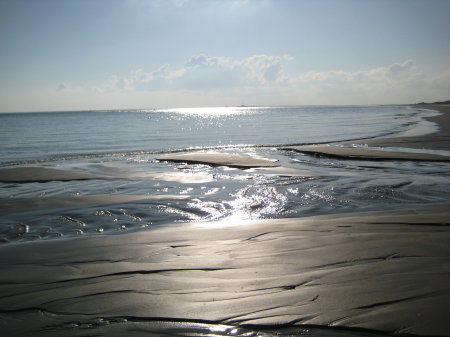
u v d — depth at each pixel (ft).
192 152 62.85
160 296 12.45
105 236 20.02
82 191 34.27
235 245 17.67
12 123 227.61
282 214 25.05
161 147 77.51
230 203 28.02
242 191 32.04
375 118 180.86
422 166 43.16
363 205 26.84
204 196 30.37
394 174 38.58
